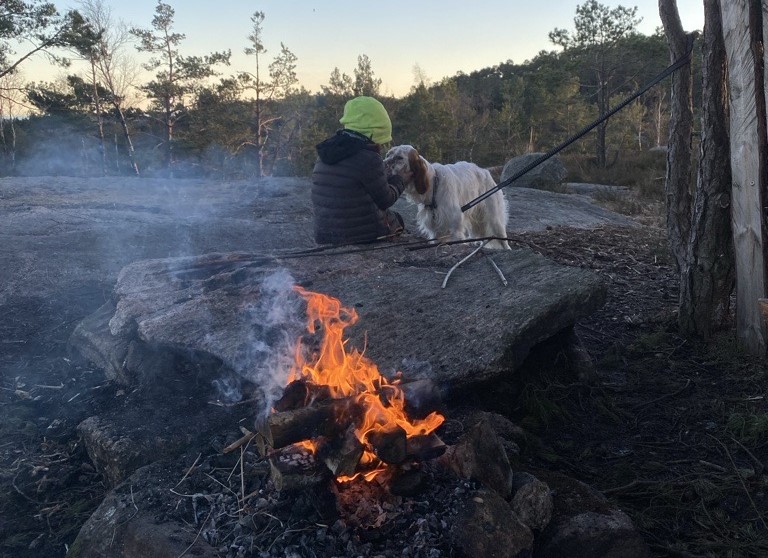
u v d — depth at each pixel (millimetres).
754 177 4090
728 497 3004
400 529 2322
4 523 2939
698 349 4520
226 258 4840
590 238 8375
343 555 2209
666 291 5902
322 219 4965
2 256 6391
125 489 2779
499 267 4246
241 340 3586
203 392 3588
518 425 3529
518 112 47719
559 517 2592
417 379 2764
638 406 3832
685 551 2619
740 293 4348
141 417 3361
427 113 44438
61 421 3666
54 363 4449
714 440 3467
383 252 4742
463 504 2367
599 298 3805
